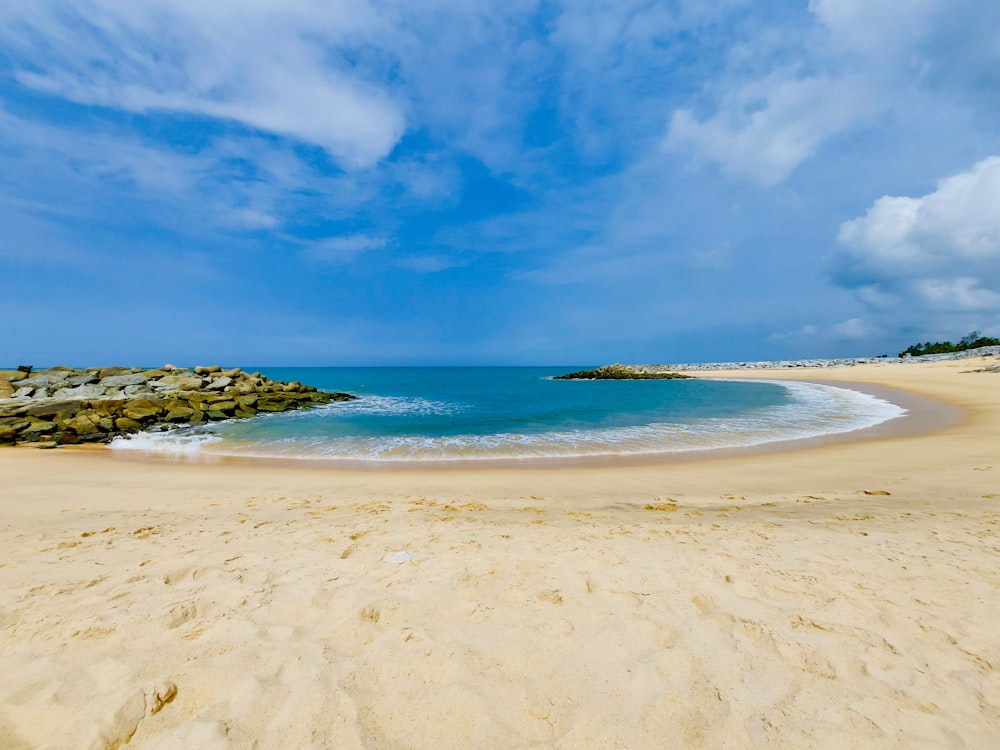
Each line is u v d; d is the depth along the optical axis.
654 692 2.43
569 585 3.65
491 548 4.58
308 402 26.75
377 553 4.44
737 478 8.73
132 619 3.09
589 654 2.74
